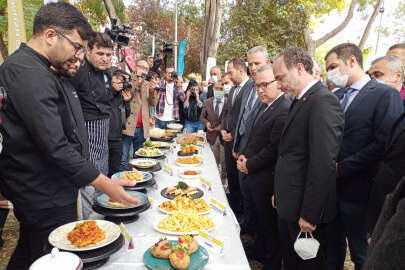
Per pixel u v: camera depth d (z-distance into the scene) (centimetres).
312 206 161
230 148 374
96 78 244
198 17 2039
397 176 140
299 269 204
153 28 1759
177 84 542
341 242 234
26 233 146
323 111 159
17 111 120
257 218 270
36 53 128
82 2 949
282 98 243
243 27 1133
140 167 254
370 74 240
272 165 241
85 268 119
